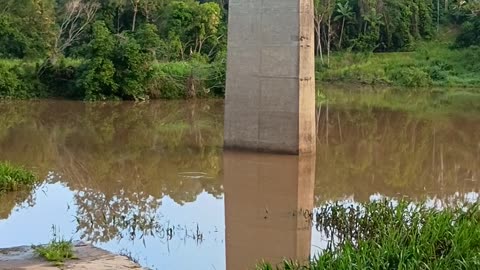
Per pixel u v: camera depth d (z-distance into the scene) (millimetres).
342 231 11281
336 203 12820
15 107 33656
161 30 48531
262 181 16359
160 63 41188
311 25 19109
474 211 10633
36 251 9516
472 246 8609
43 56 43531
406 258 8180
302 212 13109
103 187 15805
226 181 16391
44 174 17250
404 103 37844
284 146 19219
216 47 48750
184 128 26750
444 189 15812
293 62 18750
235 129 20016
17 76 38062
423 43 64188
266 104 19359
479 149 21750
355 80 55344
